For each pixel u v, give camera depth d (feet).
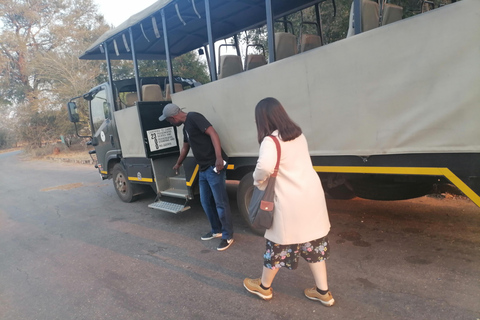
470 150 7.29
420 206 14.74
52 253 14.43
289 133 7.43
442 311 7.83
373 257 10.80
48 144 80.12
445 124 7.56
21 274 12.53
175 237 14.69
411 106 8.02
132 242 14.66
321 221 7.65
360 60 8.72
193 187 15.49
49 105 66.28
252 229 13.92
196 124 12.00
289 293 9.25
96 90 21.45
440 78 7.47
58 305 10.00
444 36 7.29
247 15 18.40
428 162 8.05
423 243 11.34
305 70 9.96
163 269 11.66
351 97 9.07
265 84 11.18
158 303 9.53
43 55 63.72
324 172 11.07
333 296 8.91
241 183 13.60
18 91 84.33
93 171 40.06
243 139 12.45
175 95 15.15
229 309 8.86
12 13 79.30
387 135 8.55
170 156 17.83
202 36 21.48
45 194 28.60
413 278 9.33
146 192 22.48
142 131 16.48
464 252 10.39
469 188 7.50
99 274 11.80
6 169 56.75
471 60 7.02
